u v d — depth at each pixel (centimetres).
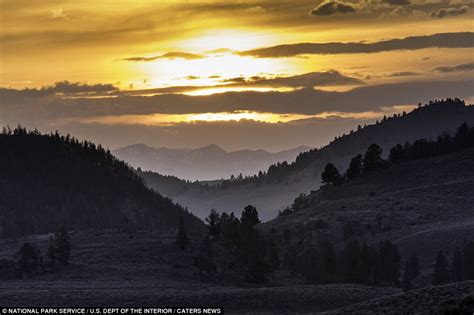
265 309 8862
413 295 6669
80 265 12350
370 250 12912
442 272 12388
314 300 9219
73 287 10256
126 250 13850
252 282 12269
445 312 5775
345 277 12419
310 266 12675
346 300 9288
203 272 12388
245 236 12838
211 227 14562
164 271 12256
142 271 12206
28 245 12062
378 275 12650
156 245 14212
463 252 13150
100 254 13538
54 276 11619
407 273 12356
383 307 6569
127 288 10231
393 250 13138
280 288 9800
